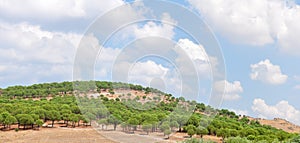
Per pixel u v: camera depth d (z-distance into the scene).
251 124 97.56
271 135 62.25
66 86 134.38
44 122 79.25
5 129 71.38
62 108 82.06
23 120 70.69
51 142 52.97
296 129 108.06
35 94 128.12
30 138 58.44
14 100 109.88
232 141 51.25
